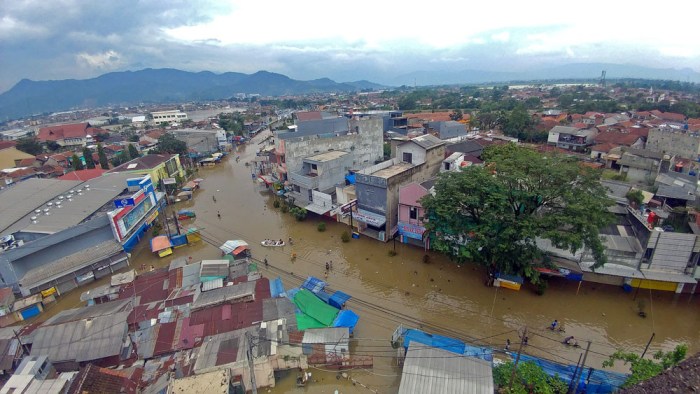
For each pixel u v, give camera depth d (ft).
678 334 84.28
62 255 116.67
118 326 78.74
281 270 120.78
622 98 591.37
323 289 105.40
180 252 138.72
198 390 64.54
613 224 106.63
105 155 260.01
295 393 72.33
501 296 100.12
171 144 271.28
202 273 103.60
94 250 122.83
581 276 97.19
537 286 99.81
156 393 65.16
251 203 191.72
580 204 88.53
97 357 73.31
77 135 384.68
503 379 64.75
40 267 111.24
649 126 280.92
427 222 106.73
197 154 290.15
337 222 156.04
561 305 95.04
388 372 76.69
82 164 246.27
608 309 92.63
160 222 167.84
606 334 85.05
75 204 138.41
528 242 94.38
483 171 103.86
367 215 135.54
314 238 143.84
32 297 104.68
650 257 92.84
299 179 167.53
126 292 98.78
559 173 94.53
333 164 167.84
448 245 101.81
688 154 200.03
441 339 77.97
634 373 56.95
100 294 99.55
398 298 102.47
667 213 113.50
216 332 81.05
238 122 453.58
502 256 95.25
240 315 85.97
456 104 593.83
